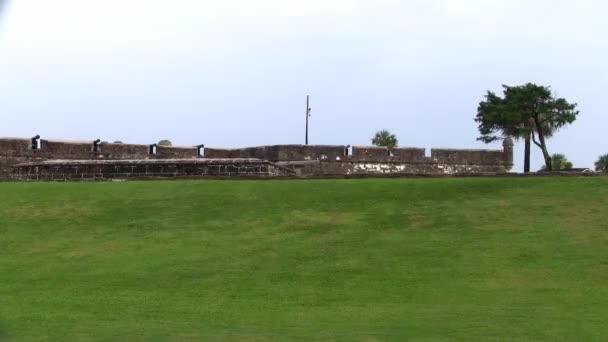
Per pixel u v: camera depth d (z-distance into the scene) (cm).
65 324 1264
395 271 1628
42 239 1959
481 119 6444
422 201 2138
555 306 1385
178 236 1939
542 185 2266
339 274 1619
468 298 1443
